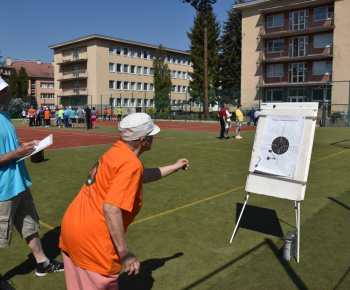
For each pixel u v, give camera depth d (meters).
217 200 5.93
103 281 2.13
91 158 10.74
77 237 2.13
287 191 3.76
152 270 3.45
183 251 3.88
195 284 3.17
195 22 49.03
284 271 3.41
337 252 3.84
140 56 58.28
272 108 4.11
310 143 3.74
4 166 2.88
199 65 48.94
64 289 3.13
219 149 12.64
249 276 3.31
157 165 9.30
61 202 5.84
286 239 3.68
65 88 57.22
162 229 4.56
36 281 3.28
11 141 3.02
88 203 2.18
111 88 54.00
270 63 39.94
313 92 37.03
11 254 3.90
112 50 53.53
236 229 4.21
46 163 9.78
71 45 55.06
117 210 2.04
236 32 52.00
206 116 38.94
